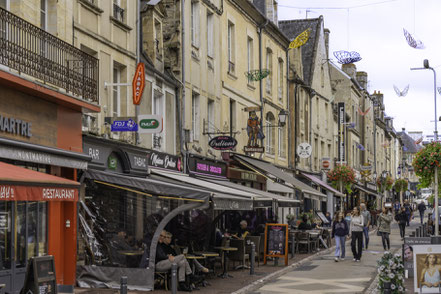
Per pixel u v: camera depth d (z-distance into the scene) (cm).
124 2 1836
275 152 3419
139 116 1669
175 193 1460
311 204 4275
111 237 1535
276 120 3447
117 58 1767
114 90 1797
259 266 2008
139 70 1645
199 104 2392
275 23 3484
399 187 8550
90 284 1471
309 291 1454
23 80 1232
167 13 2238
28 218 1330
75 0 1555
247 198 1695
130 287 1438
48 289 939
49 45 1375
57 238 1448
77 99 1448
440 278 1108
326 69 4800
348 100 5881
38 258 929
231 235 2022
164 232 1516
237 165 2794
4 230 1238
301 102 3994
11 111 1258
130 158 1786
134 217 1552
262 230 2252
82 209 1528
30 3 1353
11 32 1228
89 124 1606
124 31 1827
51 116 1410
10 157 1173
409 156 12475
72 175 1487
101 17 1684
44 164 1391
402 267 1208
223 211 1991
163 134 2105
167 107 2159
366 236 2741
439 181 2128
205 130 2439
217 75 2586
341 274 1802
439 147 2095
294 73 3819
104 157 1664
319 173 4425
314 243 2617
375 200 7144
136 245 1533
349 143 5706
